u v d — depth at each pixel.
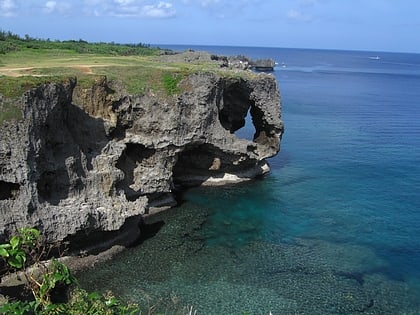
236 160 59.81
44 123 37.12
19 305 12.98
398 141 88.69
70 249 39.12
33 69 54.03
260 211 51.66
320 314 32.56
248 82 62.25
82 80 46.41
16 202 35.19
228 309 32.78
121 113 49.50
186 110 53.28
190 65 71.00
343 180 63.38
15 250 14.08
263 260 40.19
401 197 56.75
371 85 196.75
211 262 39.56
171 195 54.09
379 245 43.62
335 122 107.62
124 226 43.75
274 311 32.75
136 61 73.19
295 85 184.75
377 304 34.00
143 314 31.61
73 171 40.53
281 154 77.06
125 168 49.78
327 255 41.38
